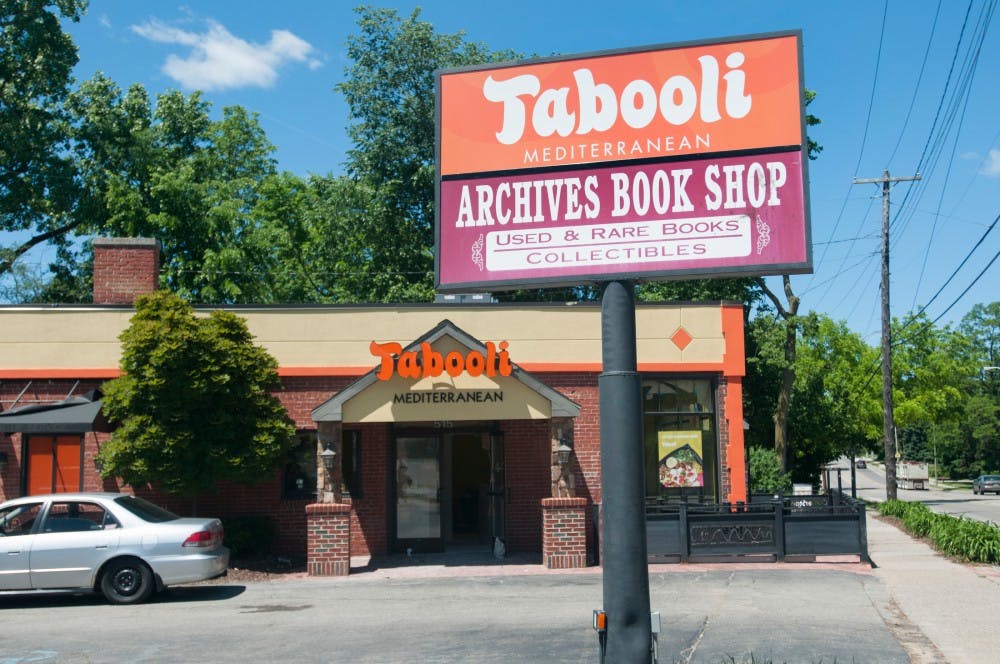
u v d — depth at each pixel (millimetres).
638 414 7258
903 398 48500
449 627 10789
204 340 15844
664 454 18875
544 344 18766
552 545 16094
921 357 50375
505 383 16328
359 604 12648
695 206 7793
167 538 12820
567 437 16453
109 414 16125
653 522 16312
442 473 18844
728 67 7941
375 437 18672
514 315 18797
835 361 44719
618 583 6965
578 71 8188
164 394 15547
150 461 15609
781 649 9266
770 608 11664
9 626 11203
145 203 34062
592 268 7844
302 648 9703
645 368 18797
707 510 16594
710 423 19000
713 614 11234
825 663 8680
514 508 18547
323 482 16047
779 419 35375
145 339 15586
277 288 37219
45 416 16312
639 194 7898
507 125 8250
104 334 18453
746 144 7805
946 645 9516
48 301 38750
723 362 18891
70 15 34188
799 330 36219
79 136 34312
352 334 18656
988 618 11008
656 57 8062
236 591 14039
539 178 8125
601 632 6945
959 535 17469
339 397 16078
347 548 15812
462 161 8266
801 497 19047
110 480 18062
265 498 18297
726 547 16219
